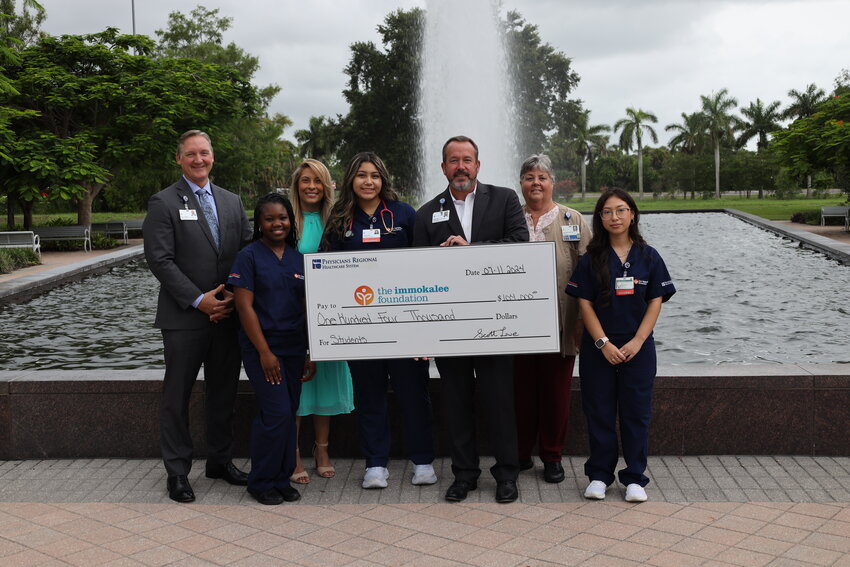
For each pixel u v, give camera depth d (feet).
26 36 115.55
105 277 50.80
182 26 128.67
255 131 129.59
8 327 31.09
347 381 14.58
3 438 15.40
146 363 24.58
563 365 13.91
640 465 12.90
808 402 14.64
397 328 13.24
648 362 12.92
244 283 12.96
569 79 155.74
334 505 12.92
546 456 14.10
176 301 13.35
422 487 13.80
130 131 80.12
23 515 12.48
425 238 13.75
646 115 225.56
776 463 14.39
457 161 13.43
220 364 13.92
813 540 10.96
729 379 14.71
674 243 67.77
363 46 151.23
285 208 13.30
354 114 152.97
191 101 80.43
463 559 10.60
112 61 80.69
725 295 36.42
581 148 228.22
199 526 12.00
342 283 13.23
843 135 72.33
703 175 233.55
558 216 14.57
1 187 71.77
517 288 13.07
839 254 51.70
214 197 14.12
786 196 217.36
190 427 15.55
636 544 10.97
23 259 55.42
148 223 13.39
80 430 15.42
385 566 10.43
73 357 25.48
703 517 11.94
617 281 12.92
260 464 12.96
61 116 82.02
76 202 88.58
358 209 13.94
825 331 27.76
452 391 13.32
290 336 13.30
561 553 10.71
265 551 11.00
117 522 12.17
